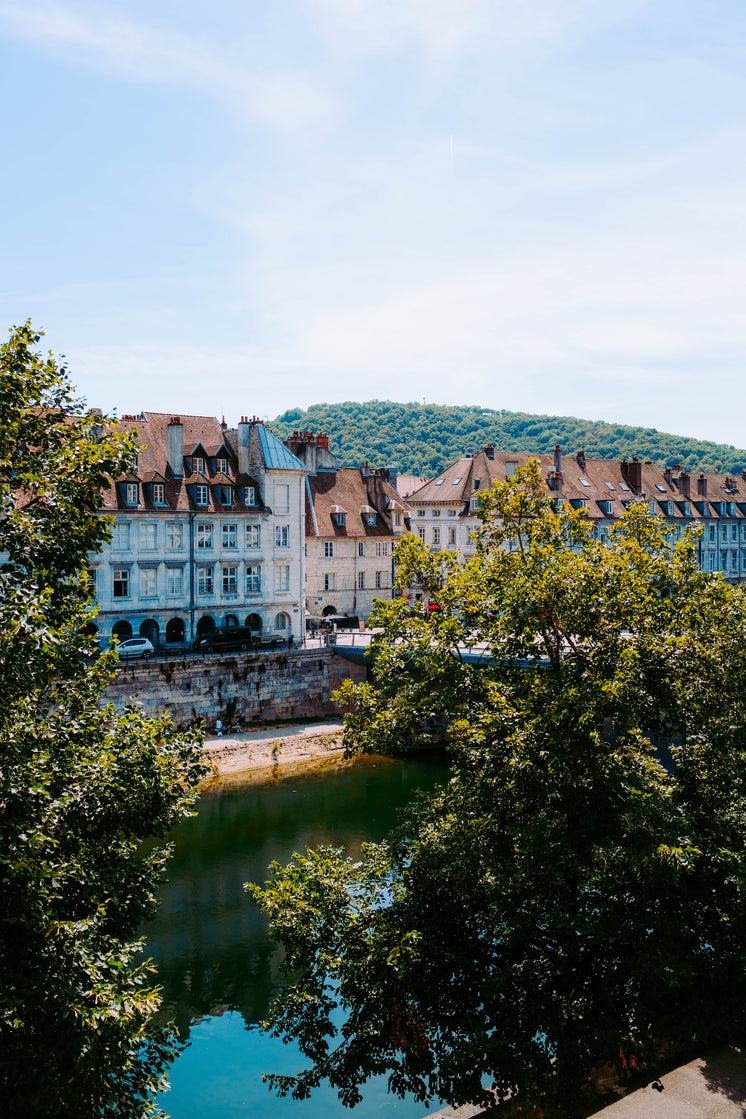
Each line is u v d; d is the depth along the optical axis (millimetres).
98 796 14133
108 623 52406
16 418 14719
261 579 59281
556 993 15836
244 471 60156
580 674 17453
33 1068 11383
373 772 48188
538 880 16469
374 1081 21875
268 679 54031
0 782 11570
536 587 17969
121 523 52656
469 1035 15680
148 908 14844
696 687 18047
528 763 16109
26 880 11180
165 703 49688
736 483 106875
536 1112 17516
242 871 33688
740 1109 14867
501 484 20906
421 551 20969
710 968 16156
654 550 20750
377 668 20484
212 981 25766
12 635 11789
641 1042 16359
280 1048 22719
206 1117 19859
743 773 17953
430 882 18297
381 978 16922
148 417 58500
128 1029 12477
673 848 14641
